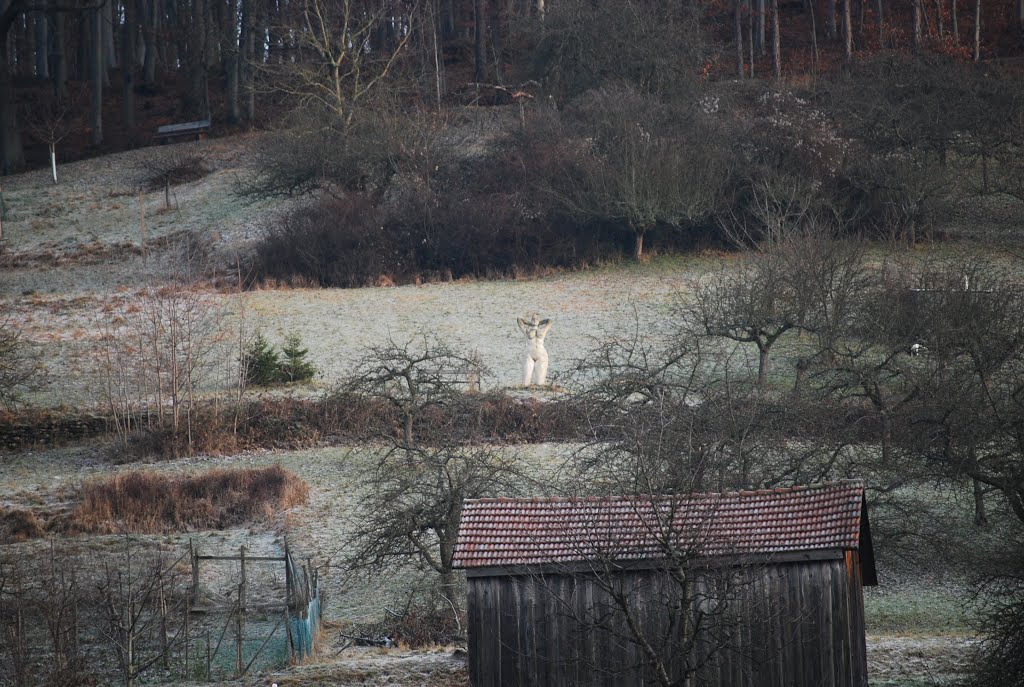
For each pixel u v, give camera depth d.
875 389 137.50
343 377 192.88
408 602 123.31
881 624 112.31
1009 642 90.44
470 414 163.88
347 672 96.00
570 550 81.81
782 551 79.00
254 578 132.38
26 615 115.19
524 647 82.00
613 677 81.19
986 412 123.50
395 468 131.00
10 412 181.00
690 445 97.00
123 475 159.25
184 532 147.12
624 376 129.38
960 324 134.25
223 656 110.50
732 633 80.00
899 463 124.19
